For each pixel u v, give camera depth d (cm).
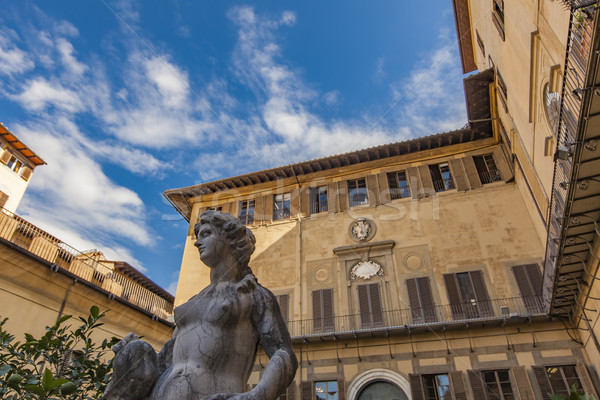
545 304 1524
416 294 1833
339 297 1938
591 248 1070
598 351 1324
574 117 973
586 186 910
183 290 2184
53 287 1316
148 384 247
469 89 1950
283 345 263
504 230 1881
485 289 1767
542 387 1472
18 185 2662
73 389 356
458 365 1606
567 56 827
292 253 2142
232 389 242
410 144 2202
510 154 1959
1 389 373
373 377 1669
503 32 1543
